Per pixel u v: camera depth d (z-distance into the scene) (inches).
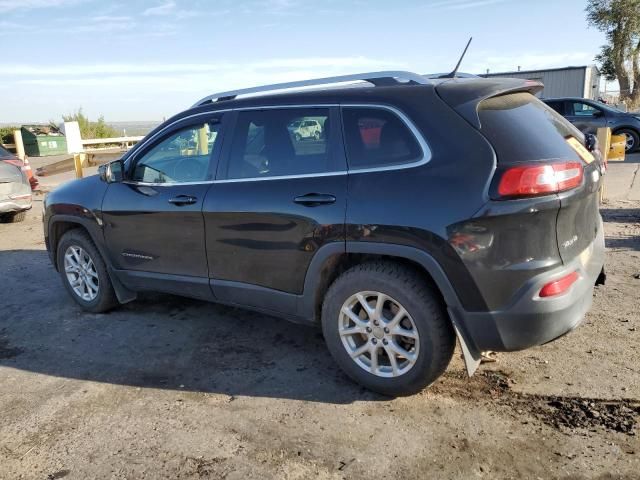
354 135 132.7
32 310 206.8
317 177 135.9
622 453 109.3
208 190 155.4
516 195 111.0
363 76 144.9
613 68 1459.2
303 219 135.3
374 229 124.1
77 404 137.8
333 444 116.8
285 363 155.2
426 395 134.1
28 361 163.8
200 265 161.3
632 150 629.3
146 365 157.8
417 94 127.3
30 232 354.3
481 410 126.6
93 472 111.4
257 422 126.2
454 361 150.2
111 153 480.4
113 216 180.1
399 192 122.3
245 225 146.8
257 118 150.6
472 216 113.5
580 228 126.7
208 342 171.5
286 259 141.3
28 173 392.2
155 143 173.3
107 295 193.9
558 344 156.3
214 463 112.4
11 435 125.6
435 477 105.4
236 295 155.8
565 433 116.5
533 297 113.9
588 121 631.2
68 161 534.0
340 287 133.2
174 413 131.7
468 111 120.5
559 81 1087.6
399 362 131.3
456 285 117.3
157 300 211.0
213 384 145.1
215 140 158.1
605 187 407.5
